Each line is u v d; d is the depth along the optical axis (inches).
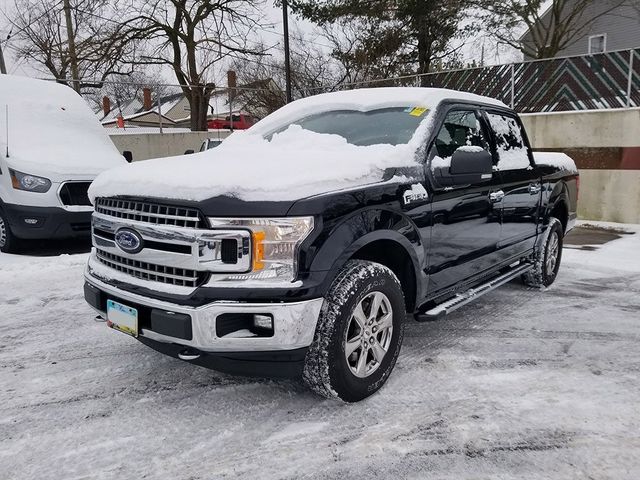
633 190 368.2
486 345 147.3
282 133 149.5
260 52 983.6
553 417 107.1
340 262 101.8
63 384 123.0
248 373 101.7
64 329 161.0
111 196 111.3
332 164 110.4
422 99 145.3
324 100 165.8
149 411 110.0
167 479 87.4
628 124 364.5
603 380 124.5
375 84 603.5
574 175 229.0
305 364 103.9
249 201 95.0
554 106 418.3
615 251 280.5
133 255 104.9
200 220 96.2
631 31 775.1
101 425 104.6
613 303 188.9
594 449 95.7
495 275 174.9
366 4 756.6
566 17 748.0
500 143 170.9
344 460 92.7
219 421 105.8
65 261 247.1
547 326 163.6
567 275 232.8
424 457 93.7
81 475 88.6
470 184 141.7
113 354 141.0
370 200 108.7
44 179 259.8
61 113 314.3
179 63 983.6
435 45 812.6
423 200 123.3
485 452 95.0
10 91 306.3
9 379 125.9
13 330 159.9
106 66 907.4
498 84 450.9
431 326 163.8
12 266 236.2
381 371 116.0
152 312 99.5
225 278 95.3
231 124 844.6
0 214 273.0
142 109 910.4
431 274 130.0
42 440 99.3
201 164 112.9
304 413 108.9
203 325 93.9
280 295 94.3
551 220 205.9
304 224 96.8
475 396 116.3
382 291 113.0
